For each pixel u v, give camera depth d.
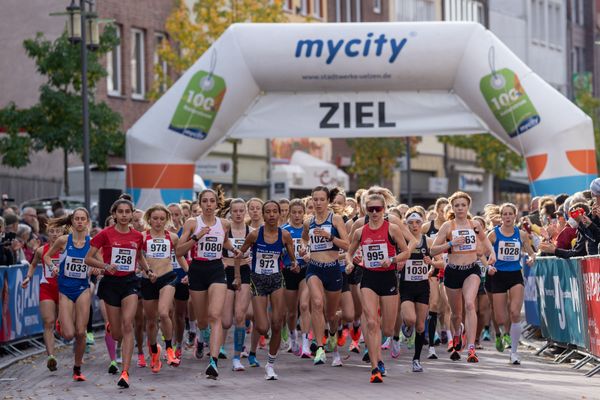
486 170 94.44
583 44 129.12
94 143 53.09
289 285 27.34
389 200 26.44
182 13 65.31
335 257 25.30
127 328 23.25
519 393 20.47
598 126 99.75
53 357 25.56
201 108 36.72
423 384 22.17
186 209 31.88
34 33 65.94
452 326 28.53
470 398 19.86
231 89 36.59
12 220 30.94
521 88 36.22
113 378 24.64
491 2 113.00
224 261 26.27
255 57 36.34
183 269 27.06
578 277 24.98
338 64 36.28
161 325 26.45
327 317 25.92
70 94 53.16
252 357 26.17
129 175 37.16
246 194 78.12
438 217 28.61
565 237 27.34
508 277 26.86
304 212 26.83
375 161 84.38
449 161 105.62
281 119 37.06
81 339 24.27
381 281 23.20
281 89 37.06
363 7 94.62
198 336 28.19
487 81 36.28
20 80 66.06
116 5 67.62
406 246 23.11
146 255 25.75
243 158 77.50
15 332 29.94
